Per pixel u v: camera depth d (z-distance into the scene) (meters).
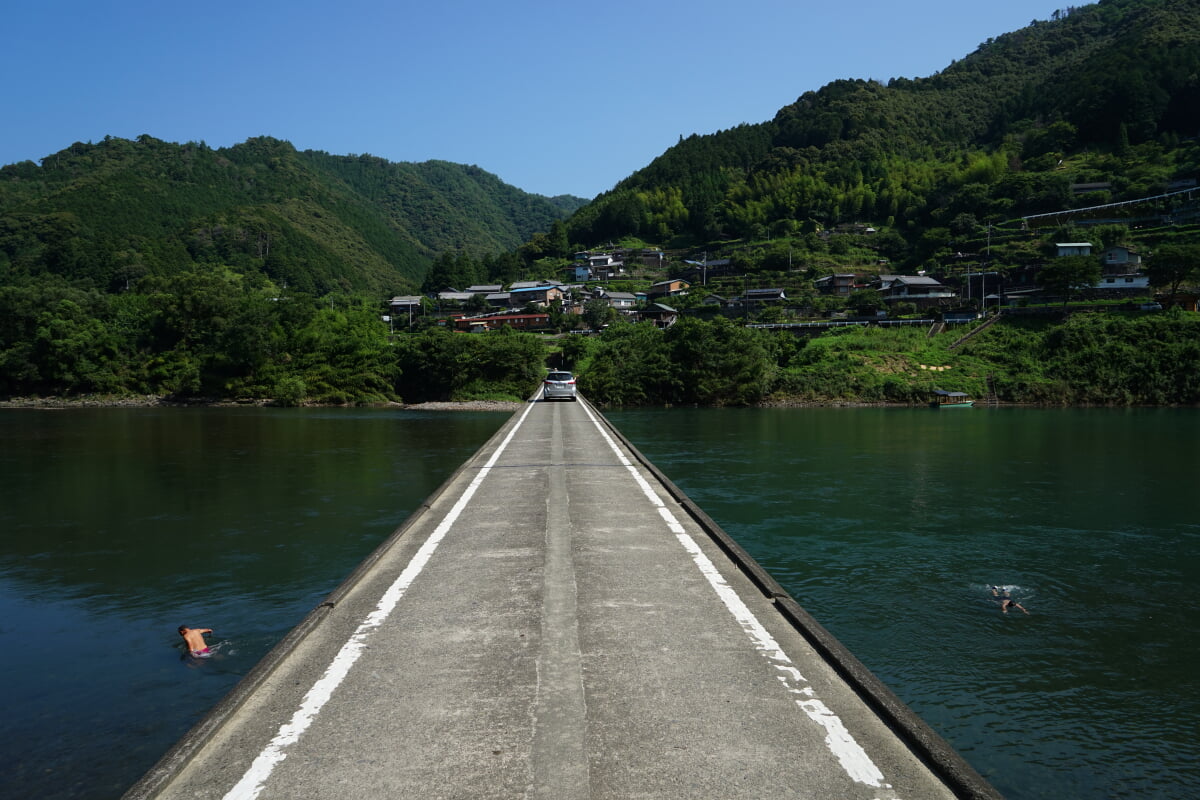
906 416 49.38
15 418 48.47
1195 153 106.06
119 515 17.92
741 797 3.49
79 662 9.08
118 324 66.06
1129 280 72.94
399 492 21.08
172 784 3.61
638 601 6.45
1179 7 163.50
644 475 13.95
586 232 158.12
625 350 61.12
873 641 10.22
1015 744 7.57
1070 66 164.00
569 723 4.23
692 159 176.00
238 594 11.88
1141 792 6.77
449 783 3.60
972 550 14.84
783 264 109.62
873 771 3.74
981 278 81.75
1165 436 35.88
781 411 54.41
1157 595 12.14
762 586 6.70
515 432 22.17
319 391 61.53
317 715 4.33
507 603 6.40
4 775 6.39
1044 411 52.94
